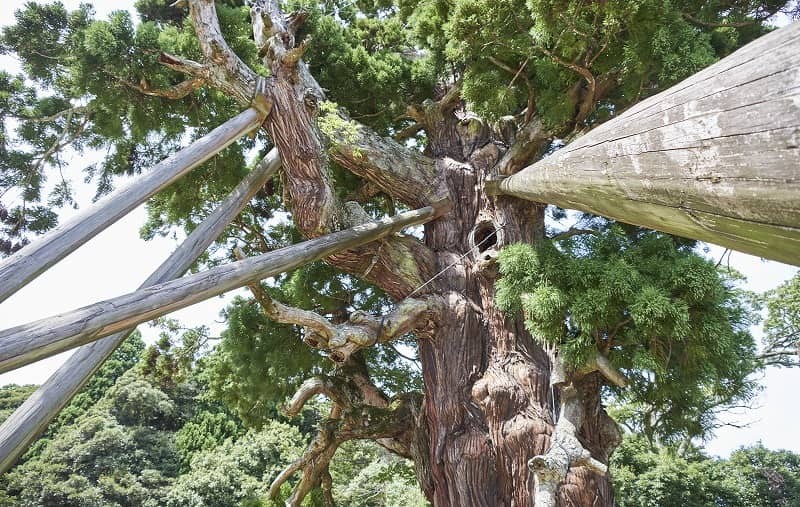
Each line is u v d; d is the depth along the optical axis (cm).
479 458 627
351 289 1005
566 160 184
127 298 412
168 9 1014
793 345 1614
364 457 1919
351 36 972
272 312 569
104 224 448
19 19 746
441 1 661
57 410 418
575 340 525
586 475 570
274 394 955
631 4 522
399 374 1185
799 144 83
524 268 555
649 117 130
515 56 690
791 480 1819
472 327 709
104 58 664
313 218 652
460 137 879
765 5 702
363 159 774
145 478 2631
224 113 899
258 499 873
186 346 1090
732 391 596
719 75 108
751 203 94
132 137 872
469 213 792
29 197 884
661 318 473
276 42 647
